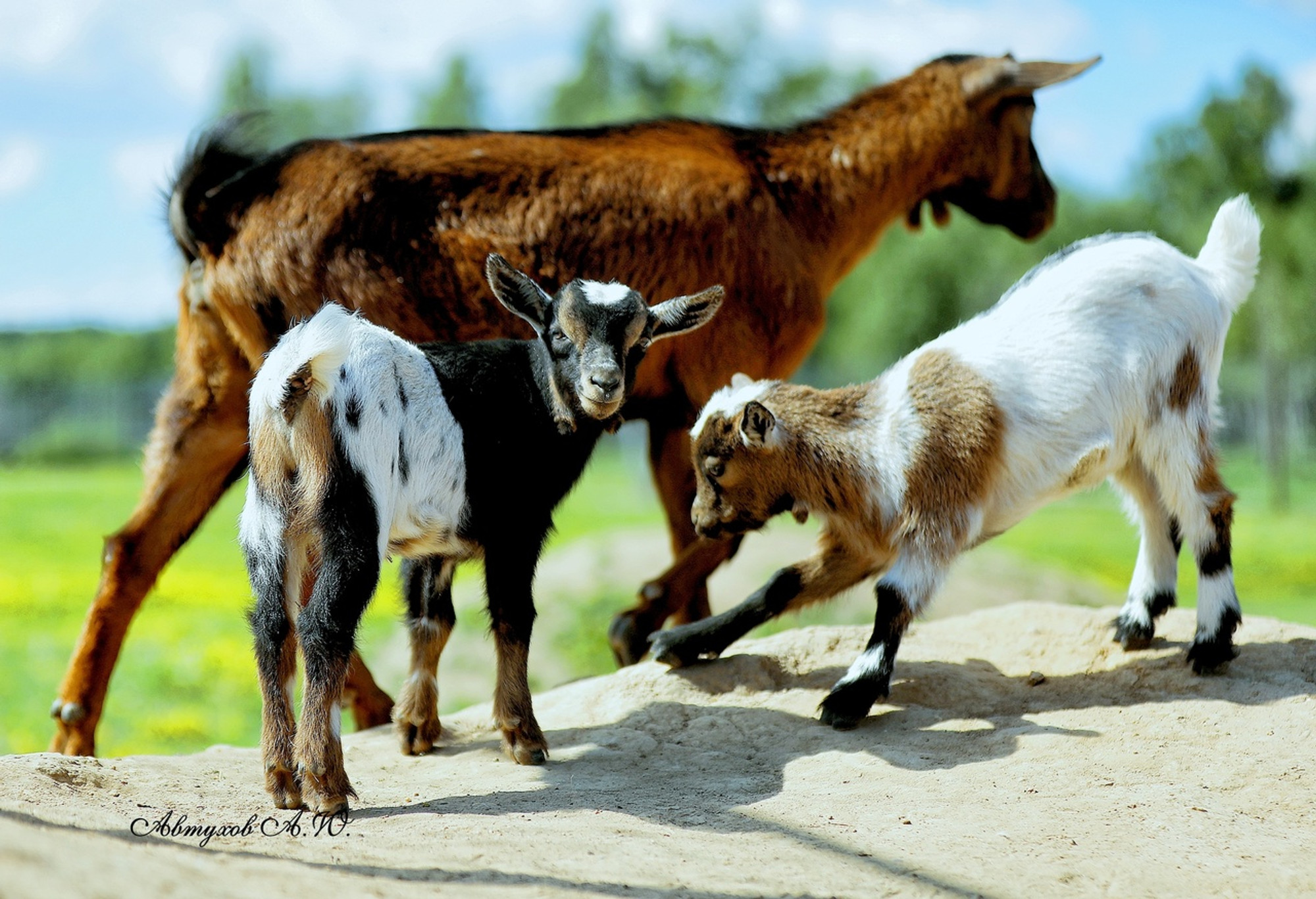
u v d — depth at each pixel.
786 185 8.92
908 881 4.35
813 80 46.12
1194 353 6.68
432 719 6.53
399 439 5.50
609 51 51.44
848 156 9.06
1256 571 25.67
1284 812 5.12
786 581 7.02
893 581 6.33
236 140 7.87
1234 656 6.64
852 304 44.38
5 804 4.68
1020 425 6.41
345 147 7.77
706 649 7.17
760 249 8.33
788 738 6.36
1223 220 6.95
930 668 7.04
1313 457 59.22
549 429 6.05
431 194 7.68
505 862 4.38
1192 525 6.67
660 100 50.25
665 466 8.48
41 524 30.91
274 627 5.18
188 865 3.88
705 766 6.06
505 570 6.02
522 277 6.08
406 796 5.57
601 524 31.14
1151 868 4.51
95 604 7.63
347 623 5.15
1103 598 14.34
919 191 9.41
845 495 6.51
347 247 7.53
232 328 7.69
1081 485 6.68
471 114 55.31
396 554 5.94
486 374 5.96
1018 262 38.03
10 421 65.31
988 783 5.52
